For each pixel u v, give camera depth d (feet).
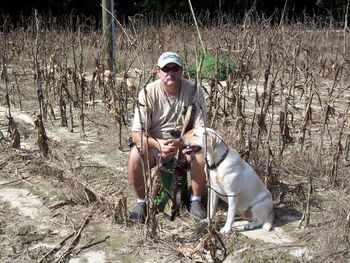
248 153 16.33
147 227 13.05
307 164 17.79
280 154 17.80
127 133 21.94
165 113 14.25
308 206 13.66
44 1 75.15
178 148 13.38
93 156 19.52
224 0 82.33
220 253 12.46
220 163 12.89
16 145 19.16
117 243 12.94
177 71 13.74
